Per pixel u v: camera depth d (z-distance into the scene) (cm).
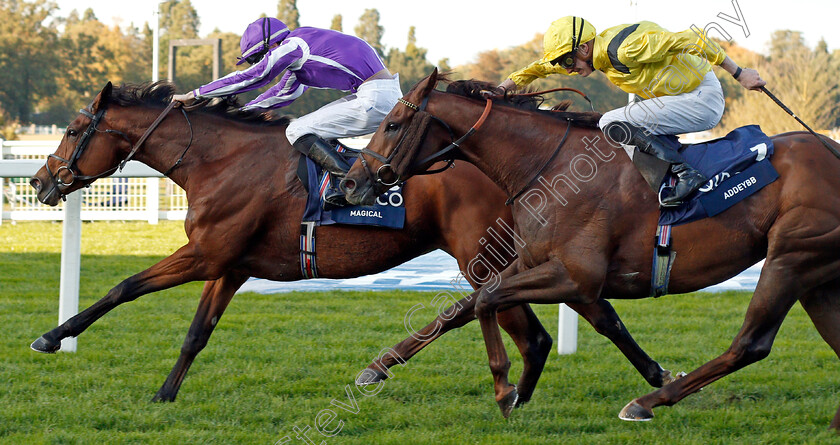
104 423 648
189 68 5750
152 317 1103
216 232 686
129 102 711
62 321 858
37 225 2394
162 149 705
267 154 697
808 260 568
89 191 2519
